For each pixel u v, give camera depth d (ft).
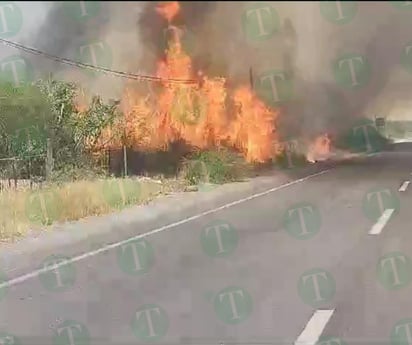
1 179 66.49
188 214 52.31
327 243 34.55
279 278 25.84
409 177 89.76
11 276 27.84
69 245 36.96
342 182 83.97
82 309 21.62
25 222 44.50
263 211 52.44
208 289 24.23
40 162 71.20
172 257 31.60
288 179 97.60
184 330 18.89
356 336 17.90
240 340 17.80
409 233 37.22
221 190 78.48
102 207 55.62
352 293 23.03
